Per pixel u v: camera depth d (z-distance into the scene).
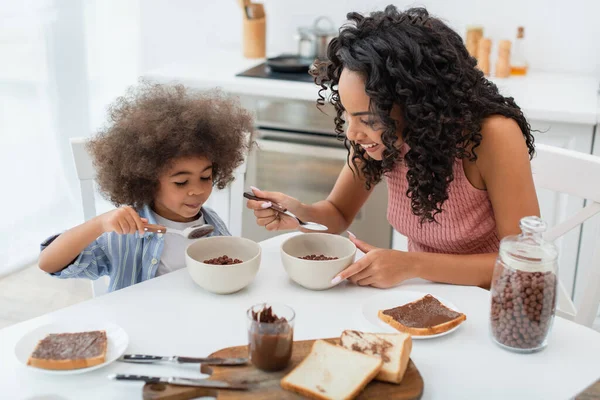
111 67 3.11
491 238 1.46
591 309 1.43
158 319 1.12
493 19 2.71
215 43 3.12
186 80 2.51
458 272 1.28
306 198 2.62
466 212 1.40
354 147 1.44
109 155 1.33
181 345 1.05
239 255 1.33
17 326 1.09
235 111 1.50
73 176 3.03
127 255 1.39
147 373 0.97
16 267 2.82
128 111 1.36
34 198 2.91
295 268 1.21
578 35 2.63
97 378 0.96
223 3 3.04
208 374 0.97
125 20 3.09
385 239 2.60
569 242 2.31
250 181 2.64
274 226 1.44
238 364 0.97
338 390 0.89
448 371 1.00
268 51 3.05
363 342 1.00
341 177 1.62
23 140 2.82
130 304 1.17
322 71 1.38
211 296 1.21
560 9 2.62
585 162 1.45
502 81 2.54
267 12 2.99
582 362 1.04
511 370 1.01
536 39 2.69
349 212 1.64
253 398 0.89
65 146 2.99
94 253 1.35
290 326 0.95
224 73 2.59
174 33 3.14
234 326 1.11
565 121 2.17
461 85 1.22
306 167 2.55
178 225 1.43
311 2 2.91
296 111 2.46
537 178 1.54
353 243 1.31
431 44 1.19
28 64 2.76
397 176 1.45
